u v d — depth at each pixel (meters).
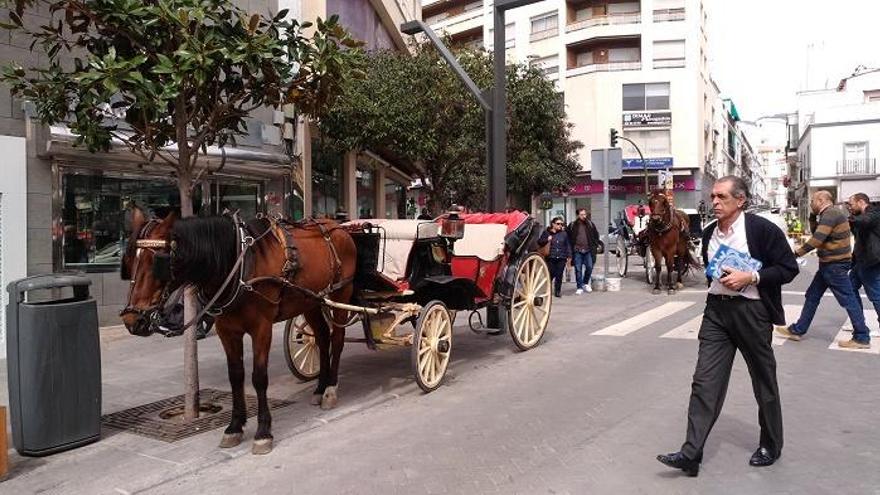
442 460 4.86
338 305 6.09
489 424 5.66
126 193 10.12
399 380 7.30
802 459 4.64
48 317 5.16
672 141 41.75
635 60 42.41
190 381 5.95
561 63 43.53
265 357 5.27
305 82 6.41
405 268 6.96
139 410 6.25
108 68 4.88
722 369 4.41
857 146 46.47
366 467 4.79
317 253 5.92
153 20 5.16
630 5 42.38
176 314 5.19
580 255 14.52
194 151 6.10
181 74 5.08
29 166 8.84
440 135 15.41
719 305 4.39
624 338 9.26
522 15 45.22
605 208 14.92
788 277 4.16
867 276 8.20
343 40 6.23
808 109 57.44
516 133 18.06
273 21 6.10
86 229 9.62
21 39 8.79
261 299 5.19
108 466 4.95
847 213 9.60
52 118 5.89
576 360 7.98
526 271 8.59
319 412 6.15
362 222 7.21
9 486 4.63
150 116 5.92
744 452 4.80
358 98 13.02
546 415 5.84
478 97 9.98
